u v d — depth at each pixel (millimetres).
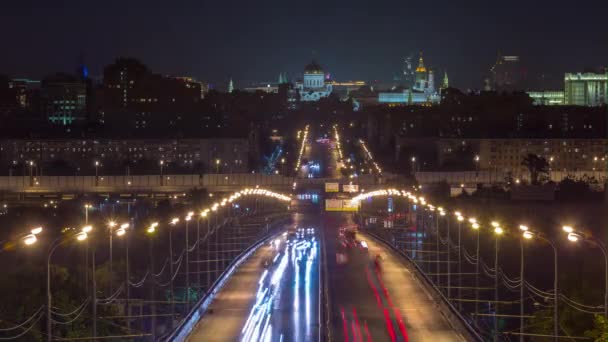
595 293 165250
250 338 156500
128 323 164750
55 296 157250
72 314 154000
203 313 177750
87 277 168375
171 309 176000
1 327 144000
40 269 176375
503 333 168875
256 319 172750
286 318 173875
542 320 162750
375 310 182750
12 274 170875
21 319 148375
